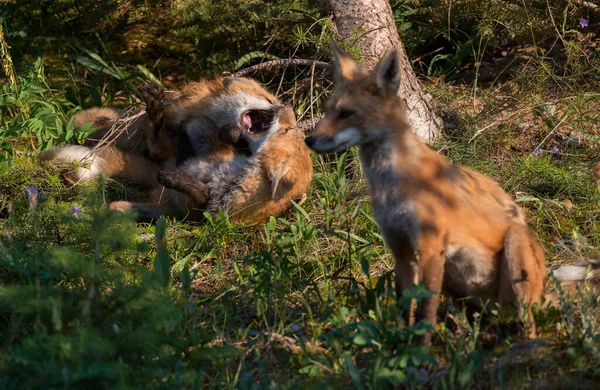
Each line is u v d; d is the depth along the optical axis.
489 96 13.48
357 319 8.19
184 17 15.36
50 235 9.48
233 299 9.13
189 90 12.89
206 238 10.84
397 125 7.41
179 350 7.22
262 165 11.50
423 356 6.67
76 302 7.89
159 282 7.51
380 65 7.40
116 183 12.69
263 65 12.93
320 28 13.56
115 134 13.17
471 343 7.03
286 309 8.72
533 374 6.93
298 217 10.59
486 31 13.55
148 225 11.71
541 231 10.45
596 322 7.63
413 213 7.07
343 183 10.75
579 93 13.06
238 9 14.45
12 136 13.12
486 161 12.05
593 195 10.84
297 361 7.44
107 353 6.16
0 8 16.20
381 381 6.68
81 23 16.12
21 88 13.37
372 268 9.79
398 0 14.57
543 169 11.43
